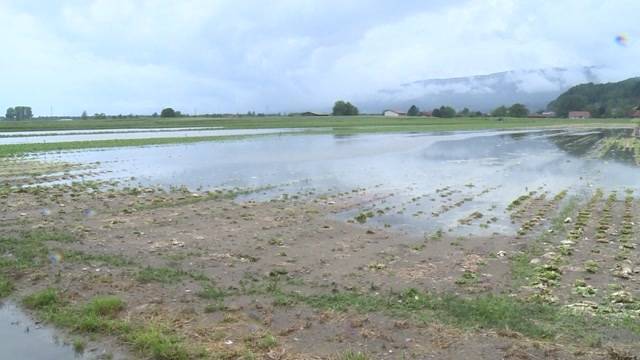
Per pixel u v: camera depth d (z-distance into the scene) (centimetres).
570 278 1011
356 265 1099
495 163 3228
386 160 3394
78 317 827
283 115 17825
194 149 4316
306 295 906
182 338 750
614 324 770
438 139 5647
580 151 4056
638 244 1265
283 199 1933
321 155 3734
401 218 1603
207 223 1511
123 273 1028
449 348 696
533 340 717
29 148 4200
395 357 678
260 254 1187
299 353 699
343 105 17800
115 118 13988
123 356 719
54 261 1103
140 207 1756
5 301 913
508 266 1092
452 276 1023
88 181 2428
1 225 1471
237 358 692
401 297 895
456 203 1856
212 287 948
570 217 1581
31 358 718
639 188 2167
